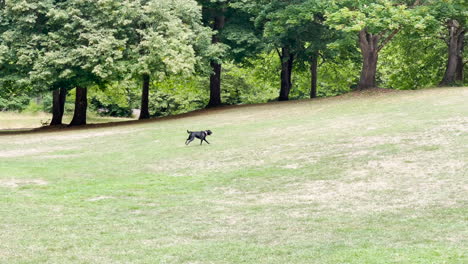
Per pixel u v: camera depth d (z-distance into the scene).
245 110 33.59
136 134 25.50
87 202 11.66
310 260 6.74
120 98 51.62
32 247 7.91
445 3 29.94
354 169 13.66
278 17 32.97
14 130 35.84
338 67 46.00
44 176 15.30
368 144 16.73
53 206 11.22
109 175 15.41
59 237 8.52
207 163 16.53
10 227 9.32
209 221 9.53
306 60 42.09
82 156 19.53
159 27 30.45
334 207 10.11
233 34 36.00
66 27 29.66
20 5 29.38
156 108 59.03
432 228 8.05
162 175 15.08
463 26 33.31
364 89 34.09
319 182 12.66
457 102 24.38
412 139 16.69
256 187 12.73
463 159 13.27
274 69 47.09
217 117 30.88
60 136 27.33
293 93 54.38
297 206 10.43
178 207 10.93
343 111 26.66
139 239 8.32
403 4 32.25
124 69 29.27
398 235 7.77
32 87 31.52
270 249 7.40
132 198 12.06
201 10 36.94
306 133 20.50
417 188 11.10
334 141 17.97
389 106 26.14
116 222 9.63
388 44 42.72
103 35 29.53
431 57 39.94
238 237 8.26
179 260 7.05
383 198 10.52
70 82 31.77
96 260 7.16
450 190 10.63
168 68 29.48
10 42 30.78
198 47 33.78
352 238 7.78
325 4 31.62
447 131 17.27
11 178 14.93
